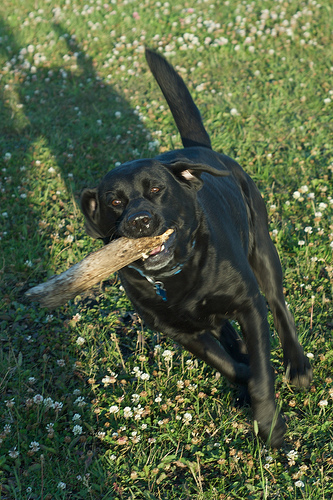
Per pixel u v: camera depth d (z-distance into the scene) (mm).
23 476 2846
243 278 3016
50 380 3436
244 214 3578
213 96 6926
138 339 3707
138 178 2834
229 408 3117
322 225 4484
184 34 8508
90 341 3803
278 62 7445
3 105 7438
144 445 2992
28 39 9508
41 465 2793
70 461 2906
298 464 2775
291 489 2605
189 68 7719
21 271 4508
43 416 3184
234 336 3510
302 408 3074
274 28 8203
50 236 4879
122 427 3012
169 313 3039
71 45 9086
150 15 9516
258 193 3906
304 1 9023
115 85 7734
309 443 2879
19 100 7613
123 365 3510
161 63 4172
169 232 2764
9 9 10758
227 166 3742
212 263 2938
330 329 3588
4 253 4609
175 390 3262
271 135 5977
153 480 2754
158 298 3008
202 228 2951
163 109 6836
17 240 4871
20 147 6387
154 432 3023
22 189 5500
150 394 3248
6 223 5027
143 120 6695
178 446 2932
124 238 2748
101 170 5859
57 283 2703
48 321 4008
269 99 6637
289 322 3383
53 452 2951
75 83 7875
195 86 7258
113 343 3695
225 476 2760
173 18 9203
